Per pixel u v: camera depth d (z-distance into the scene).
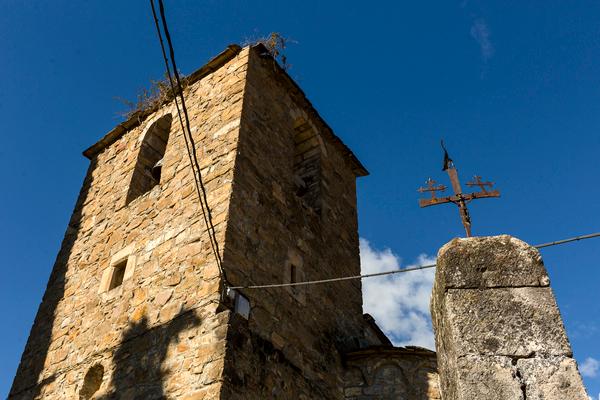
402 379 9.16
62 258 11.41
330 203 11.89
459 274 3.75
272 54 11.59
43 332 10.21
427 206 4.86
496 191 4.79
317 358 8.90
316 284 9.90
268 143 10.43
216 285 7.75
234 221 8.52
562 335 3.46
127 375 7.90
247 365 7.27
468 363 3.39
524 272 3.71
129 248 9.91
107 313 9.15
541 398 3.25
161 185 10.41
